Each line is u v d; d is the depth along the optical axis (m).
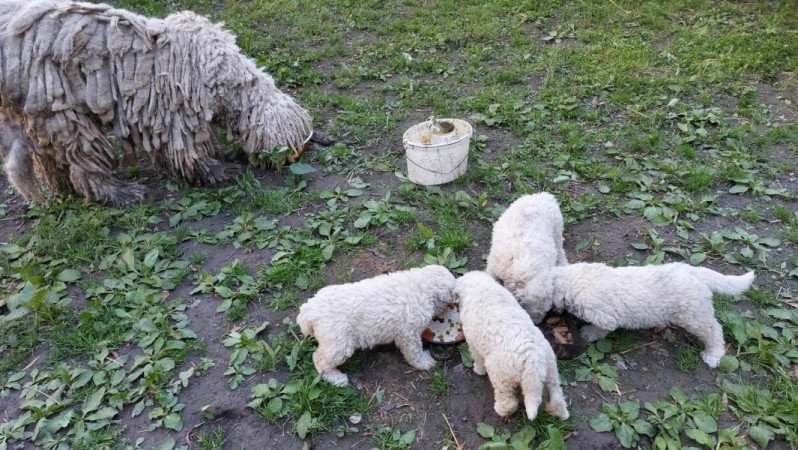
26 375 3.61
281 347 3.60
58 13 4.24
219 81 4.67
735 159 5.28
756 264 4.16
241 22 8.00
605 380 3.35
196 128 4.75
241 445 3.15
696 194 4.91
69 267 4.36
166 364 3.54
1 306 4.05
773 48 7.13
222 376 3.50
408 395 3.36
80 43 4.27
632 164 5.17
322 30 7.88
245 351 3.58
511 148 5.48
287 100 5.20
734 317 3.67
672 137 5.64
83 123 4.49
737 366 3.38
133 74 4.43
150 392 3.42
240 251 4.44
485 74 6.82
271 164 5.23
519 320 3.04
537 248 3.66
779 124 5.82
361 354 3.61
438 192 4.88
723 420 3.14
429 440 3.13
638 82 6.46
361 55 7.29
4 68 4.18
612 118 5.96
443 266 3.81
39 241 4.54
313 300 3.36
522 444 2.95
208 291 4.07
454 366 3.50
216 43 4.68
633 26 7.87
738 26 7.76
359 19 8.12
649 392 3.30
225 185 5.18
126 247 4.43
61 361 3.68
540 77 6.73
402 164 5.33
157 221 4.75
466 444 3.09
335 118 6.08
